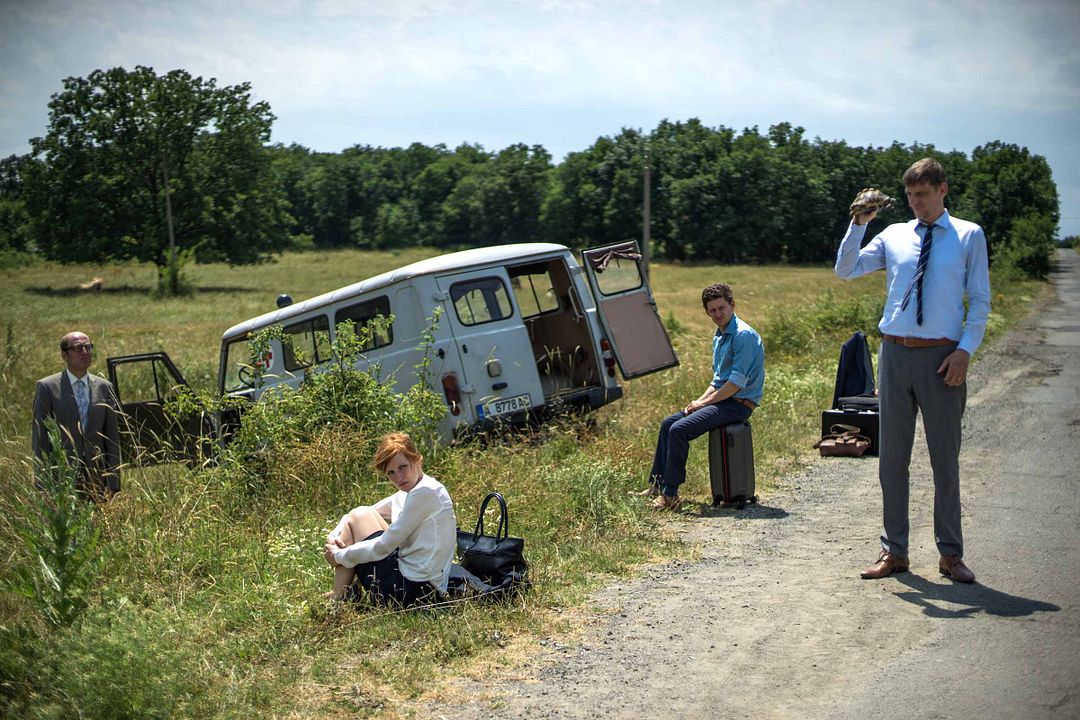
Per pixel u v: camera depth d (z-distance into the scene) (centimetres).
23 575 534
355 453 777
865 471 866
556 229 11469
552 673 437
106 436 717
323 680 437
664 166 10819
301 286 5525
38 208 6097
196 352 1962
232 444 816
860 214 532
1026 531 637
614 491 732
